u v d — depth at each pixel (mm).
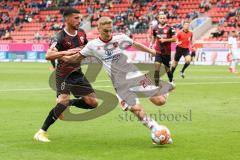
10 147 18828
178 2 115312
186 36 50344
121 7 121062
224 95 37656
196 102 33219
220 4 109250
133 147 18766
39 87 45719
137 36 106438
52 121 20359
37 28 125062
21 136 21219
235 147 18562
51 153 17734
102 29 19266
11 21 132250
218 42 88500
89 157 17031
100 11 122125
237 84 48219
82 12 125438
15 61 106938
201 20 103938
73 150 18250
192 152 17703
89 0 127188
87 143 19656
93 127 23578
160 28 43094
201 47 90438
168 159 16656
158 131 18688
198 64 90250
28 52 107188
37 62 102562
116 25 111875
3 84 49156
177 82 50750
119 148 18594
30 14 130375
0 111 29359
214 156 17031
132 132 22172
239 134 21391
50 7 130125
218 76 59750
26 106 31766
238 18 102000
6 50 110688
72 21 20578
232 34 69562
